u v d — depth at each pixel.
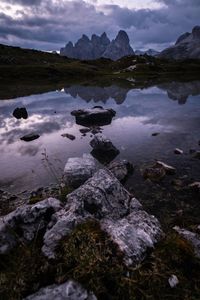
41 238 6.36
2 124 26.50
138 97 43.72
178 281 5.17
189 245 6.17
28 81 76.69
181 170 13.52
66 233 5.93
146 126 23.83
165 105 34.72
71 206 6.96
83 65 125.25
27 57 136.62
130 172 13.49
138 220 6.89
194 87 57.41
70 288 4.74
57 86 65.62
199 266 5.74
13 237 6.18
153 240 6.13
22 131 23.62
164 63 156.50
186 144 17.97
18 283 4.92
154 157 15.59
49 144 19.39
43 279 5.12
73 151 17.55
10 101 42.22
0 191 12.05
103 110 27.48
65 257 5.29
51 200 7.50
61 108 35.03
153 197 10.95
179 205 10.27
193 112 29.19
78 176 11.52
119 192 8.23
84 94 49.75
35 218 6.77
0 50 135.38
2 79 74.62
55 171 14.24
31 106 37.12
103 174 8.54
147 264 5.39
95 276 4.88
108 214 7.27
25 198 11.27
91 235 5.67
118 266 5.05
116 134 21.50
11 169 14.89
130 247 5.49
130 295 4.72
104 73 106.38
